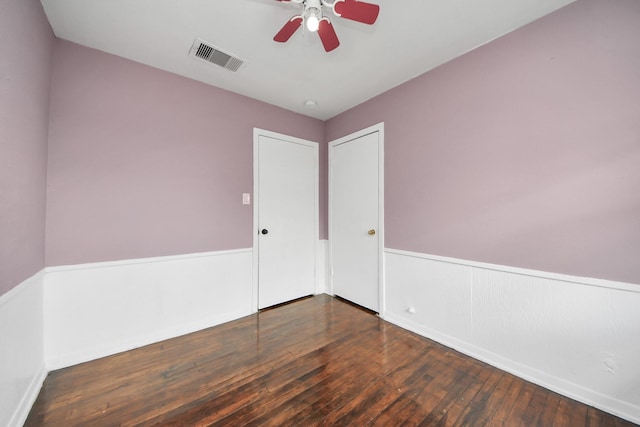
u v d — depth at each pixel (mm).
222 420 1317
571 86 1469
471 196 1900
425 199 2203
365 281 2799
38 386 1517
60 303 1742
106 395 1489
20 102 1303
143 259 2062
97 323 1877
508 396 1493
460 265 1970
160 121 2148
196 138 2334
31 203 1459
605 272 1378
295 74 2252
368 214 2750
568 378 1494
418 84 2256
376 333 2256
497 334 1772
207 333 2262
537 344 1605
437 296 2119
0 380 1143
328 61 2070
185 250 2271
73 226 1790
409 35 1758
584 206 1436
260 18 1633
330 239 3258
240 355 1910
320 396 1489
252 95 2645
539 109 1584
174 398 1469
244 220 2650
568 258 1491
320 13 1295
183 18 1621
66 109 1767
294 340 2131
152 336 2098
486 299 1827
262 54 1980
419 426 1284
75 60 1808
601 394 1391
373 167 2684
